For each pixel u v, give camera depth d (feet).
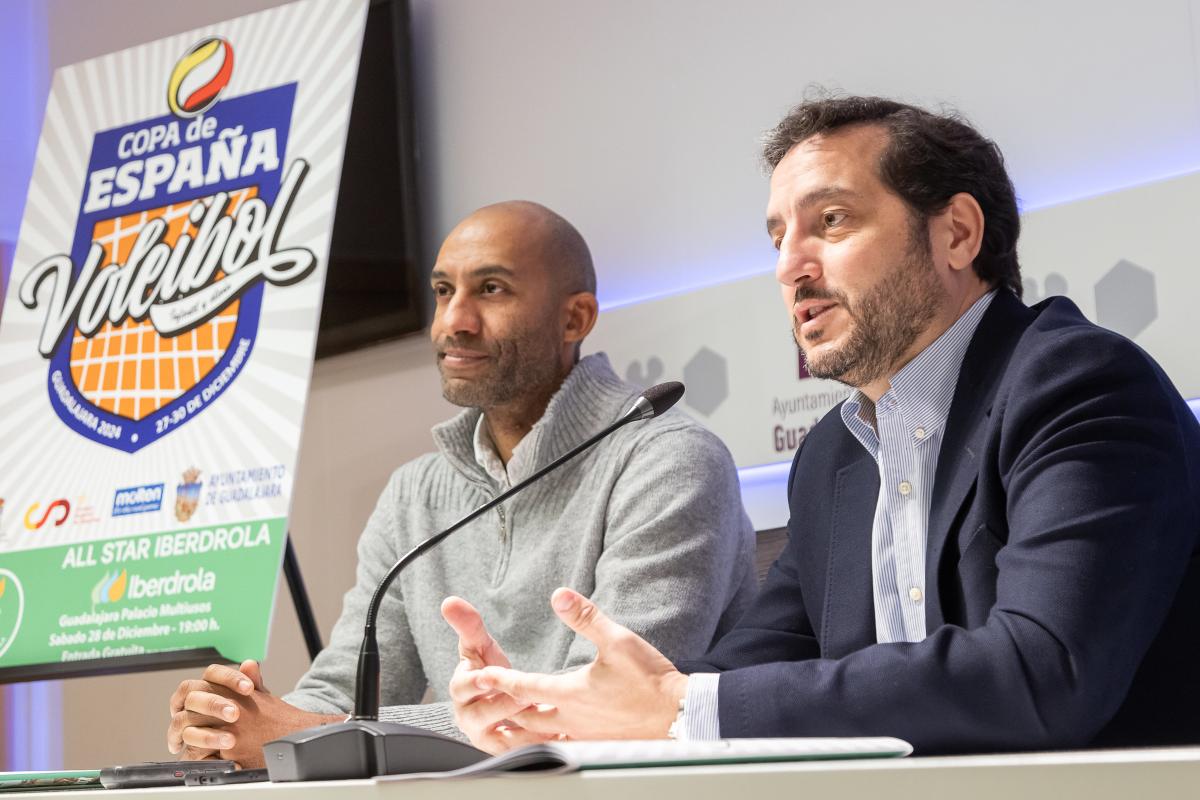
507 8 10.89
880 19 8.89
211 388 9.48
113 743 12.23
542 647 8.02
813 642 6.16
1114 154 7.86
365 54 11.30
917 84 8.69
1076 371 4.87
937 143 5.73
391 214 10.99
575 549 8.05
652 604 7.43
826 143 5.81
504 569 8.25
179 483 9.39
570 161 10.39
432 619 8.45
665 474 7.82
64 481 9.77
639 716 4.03
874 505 5.72
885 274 5.63
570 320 8.95
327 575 11.19
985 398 5.28
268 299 9.46
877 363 5.65
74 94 10.82
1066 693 3.95
